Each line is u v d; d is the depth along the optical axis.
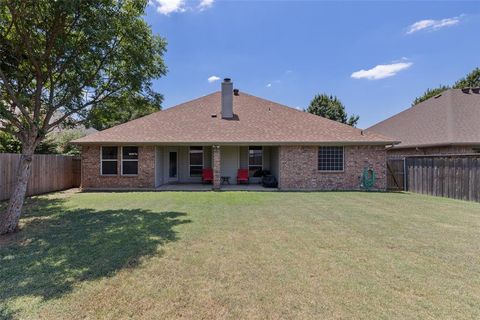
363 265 4.36
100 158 14.55
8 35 6.99
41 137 6.91
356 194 12.70
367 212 8.45
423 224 6.97
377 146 14.70
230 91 17.05
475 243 5.45
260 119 16.83
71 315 2.99
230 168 17.17
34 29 7.03
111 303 3.23
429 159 12.59
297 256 4.74
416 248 5.16
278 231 6.30
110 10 7.04
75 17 6.73
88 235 5.90
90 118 8.55
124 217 7.68
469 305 3.20
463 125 16.19
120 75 8.25
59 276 3.92
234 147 17.25
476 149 15.30
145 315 3.01
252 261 4.52
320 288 3.61
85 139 14.26
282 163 14.64
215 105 18.33
